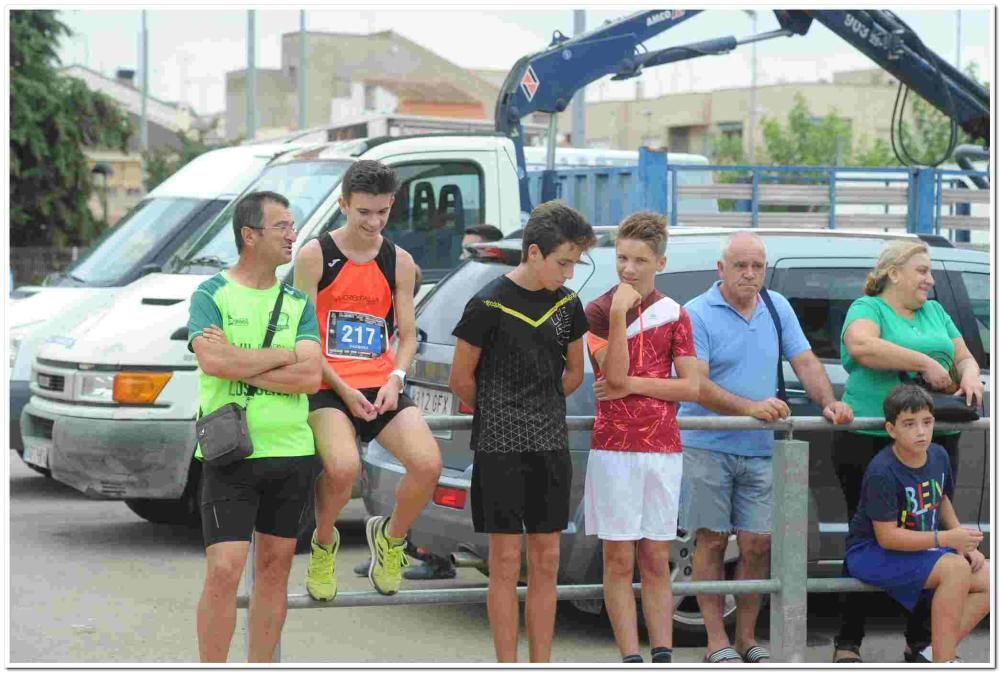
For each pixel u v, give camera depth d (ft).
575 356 19.47
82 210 123.95
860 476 22.86
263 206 17.94
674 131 244.22
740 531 22.57
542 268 18.86
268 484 17.99
